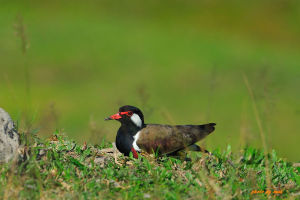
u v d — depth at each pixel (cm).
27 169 657
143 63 2886
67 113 2008
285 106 2234
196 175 722
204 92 2466
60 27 3353
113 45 3131
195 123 1831
